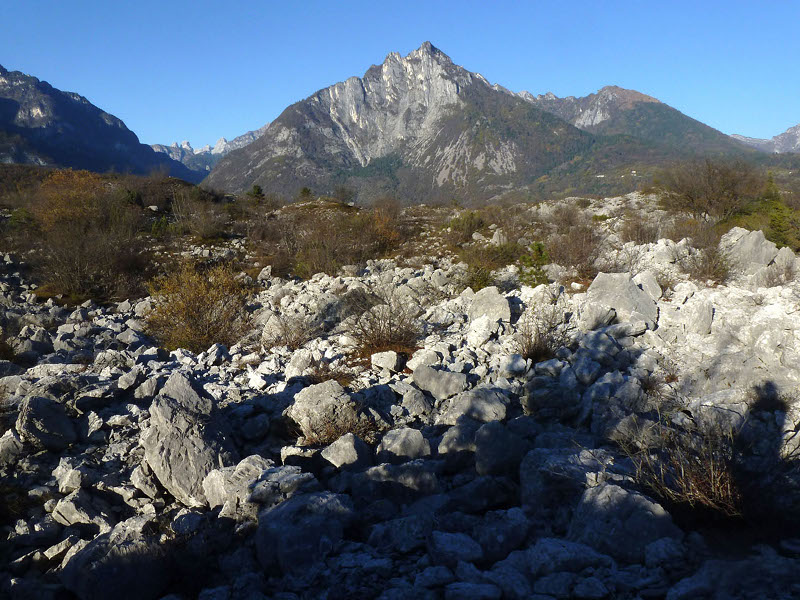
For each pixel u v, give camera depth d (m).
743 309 7.09
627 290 7.42
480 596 2.70
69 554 3.55
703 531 3.30
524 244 18.62
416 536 3.45
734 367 5.54
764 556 2.93
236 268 19.47
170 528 3.73
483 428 4.43
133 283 16.97
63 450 5.03
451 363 6.75
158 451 4.33
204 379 6.89
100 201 26.77
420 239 23.70
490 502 4.02
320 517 3.53
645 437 4.46
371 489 4.02
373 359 6.84
